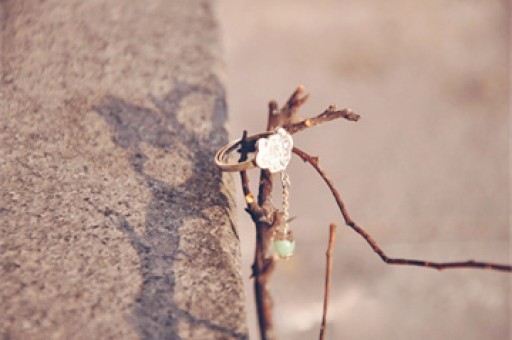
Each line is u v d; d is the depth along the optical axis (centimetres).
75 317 40
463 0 89
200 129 49
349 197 68
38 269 41
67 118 48
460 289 64
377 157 71
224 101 51
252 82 78
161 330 40
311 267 65
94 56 52
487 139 74
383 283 64
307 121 43
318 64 80
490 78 80
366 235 42
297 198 68
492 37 85
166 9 56
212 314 41
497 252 66
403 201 69
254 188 65
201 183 46
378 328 62
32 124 47
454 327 62
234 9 85
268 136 43
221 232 44
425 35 84
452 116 76
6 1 54
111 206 44
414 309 63
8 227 43
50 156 46
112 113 49
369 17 86
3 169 45
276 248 42
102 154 47
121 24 55
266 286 41
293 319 62
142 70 52
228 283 42
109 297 41
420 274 65
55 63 51
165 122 49
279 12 86
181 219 44
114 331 40
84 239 43
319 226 67
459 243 67
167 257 43
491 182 71
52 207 44
